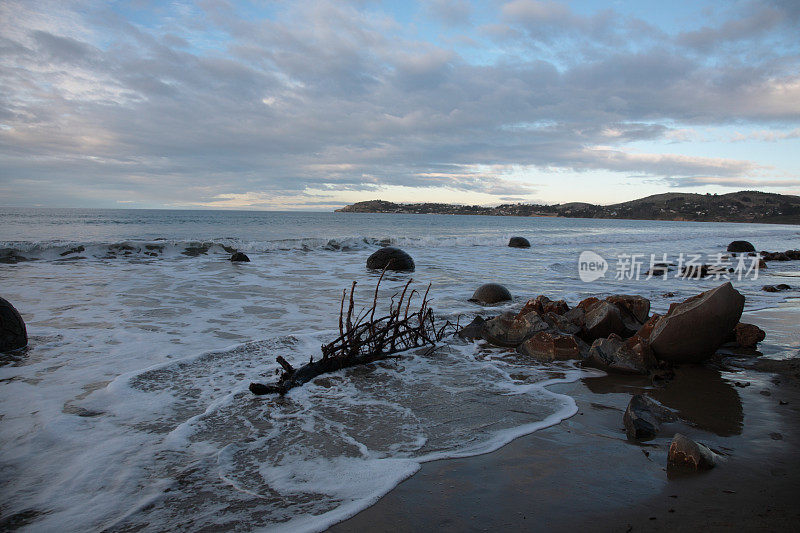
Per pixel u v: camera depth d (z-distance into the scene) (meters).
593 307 6.66
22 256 14.73
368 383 4.56
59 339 5.89
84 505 2.48
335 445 3.22
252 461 2.99
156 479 2.76
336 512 2.42
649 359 5.04
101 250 16.27
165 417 3.68
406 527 2.30
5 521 2.33
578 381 4.74
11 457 2.99
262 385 4.18
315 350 5.59
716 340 5.04
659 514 2.41
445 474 2.83
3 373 4.62
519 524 2.32
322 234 36.28
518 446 3.23
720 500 2.54
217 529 2.29
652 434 3.41
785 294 10.36
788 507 2.47
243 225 47.50
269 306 8.44
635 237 37.34
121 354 5.33
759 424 3.62
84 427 3.46
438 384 4.57
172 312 7.73
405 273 13.87
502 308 8.50
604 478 2.79
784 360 5.39
